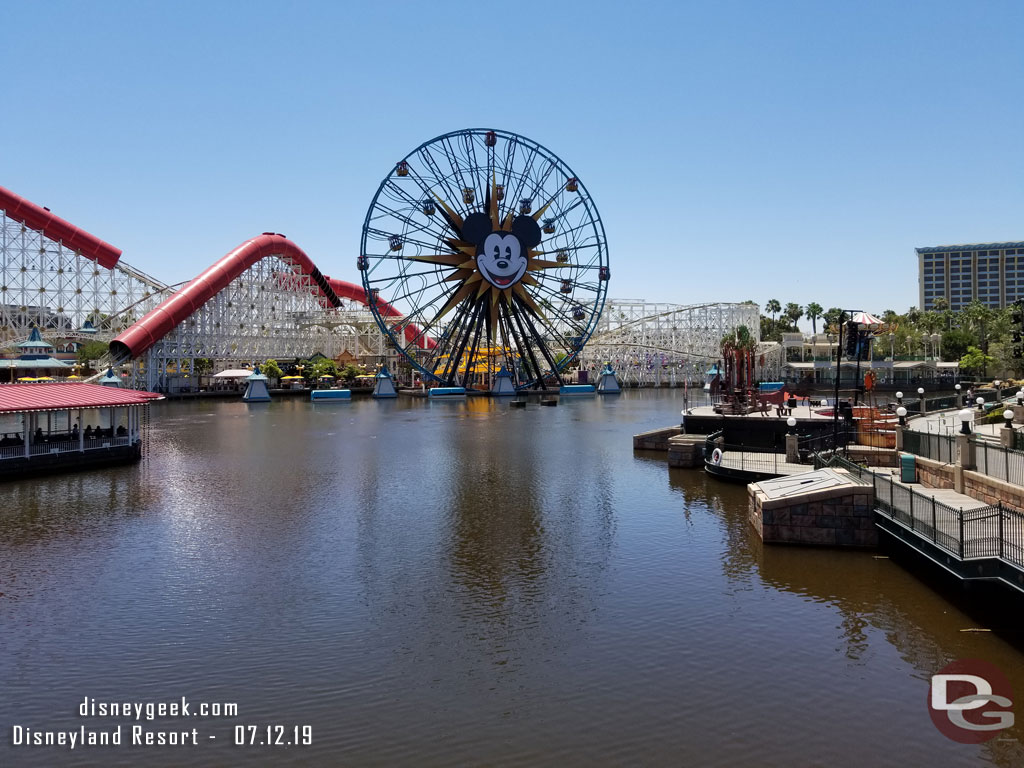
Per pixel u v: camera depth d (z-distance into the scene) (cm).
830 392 13262
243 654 2261
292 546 3481
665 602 2659
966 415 6209
